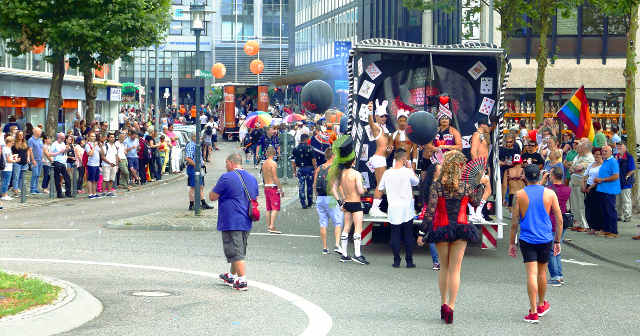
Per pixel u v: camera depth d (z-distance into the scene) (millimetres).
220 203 11438
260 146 37438
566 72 37969
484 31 38125
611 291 11836
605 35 37781
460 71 16156
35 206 24000
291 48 80312
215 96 80812
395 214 13750
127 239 16812
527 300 10984
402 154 13844
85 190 28672
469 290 11672
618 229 19031
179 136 39906
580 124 21500
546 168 19266
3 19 32438
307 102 16125
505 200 22719
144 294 10852
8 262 13352
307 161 23203
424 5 28141
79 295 10031
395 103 16234
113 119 57812
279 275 12680
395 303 10633
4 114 41750
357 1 57250
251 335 8680
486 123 15570
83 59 34031
